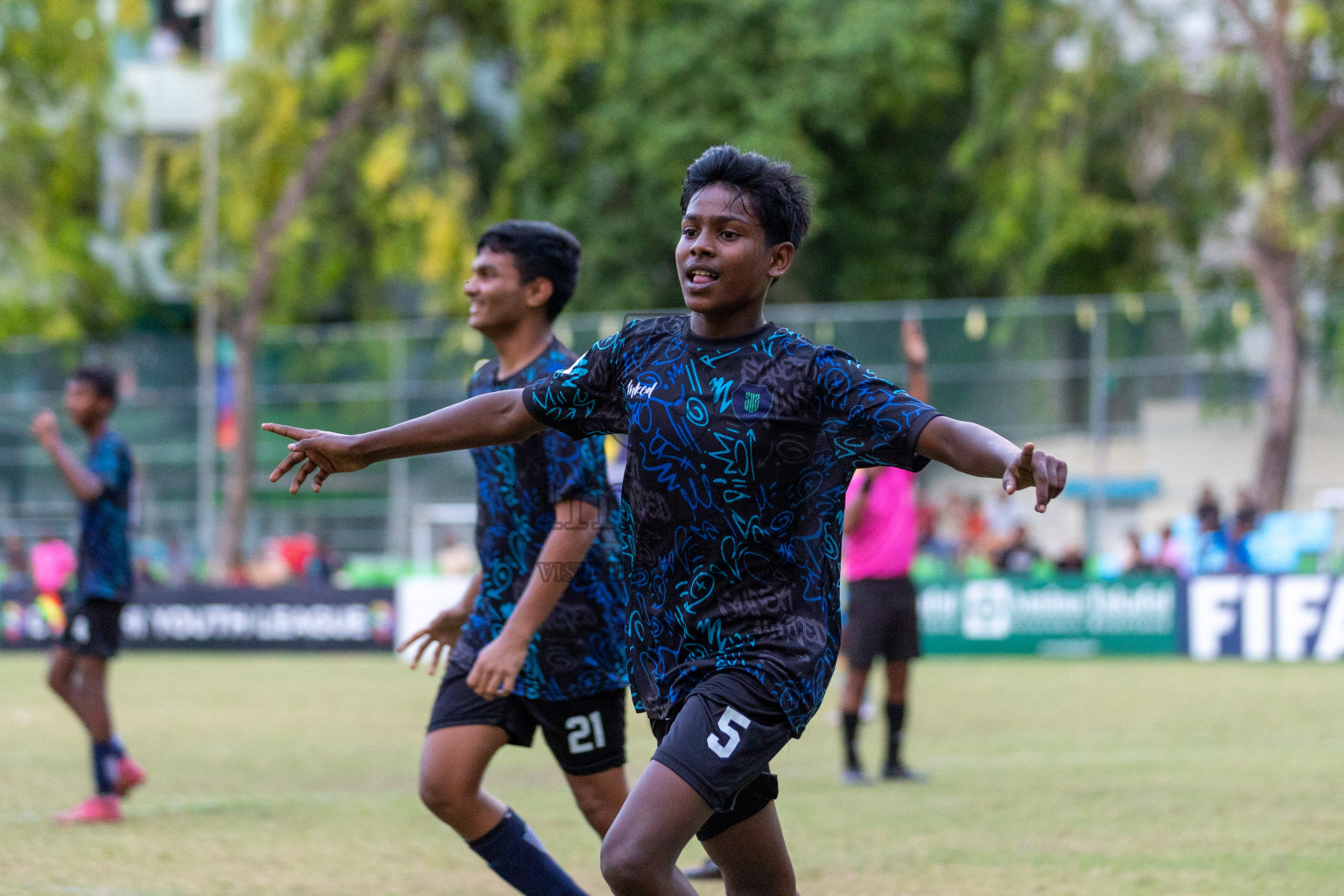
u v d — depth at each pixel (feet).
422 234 217.56
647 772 26.91
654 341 29.01
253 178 201.77
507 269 37.81
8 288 216.13
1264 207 185.26
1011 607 142.92
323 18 200.13
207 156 209.46
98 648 57.67
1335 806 58.95
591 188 242.17
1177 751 76.43
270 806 61.62
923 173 258.16
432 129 228.22
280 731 88.58
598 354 29.45
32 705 102.58
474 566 174.81
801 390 27.50
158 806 61.46
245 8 202.39
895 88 236.02
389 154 204.95
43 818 58.34
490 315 37.96
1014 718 92.68
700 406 27.84
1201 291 216.95
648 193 235.61
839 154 252.83
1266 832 53.67
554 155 242.78
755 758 27.07
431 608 149.18
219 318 209.87
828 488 28.04
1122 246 225.97
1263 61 197.67
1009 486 24.68
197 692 112.47
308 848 52.47
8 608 156.87
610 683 36.52
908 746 81.30
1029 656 142.20
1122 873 46.88
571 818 58.29
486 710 35.65
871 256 254.88
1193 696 103.81
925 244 260.42
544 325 38.40
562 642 35.94
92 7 207.00
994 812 59.11
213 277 203.72
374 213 223.51
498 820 35.65
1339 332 177.47
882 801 62.69
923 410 26.66
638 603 28.99
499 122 256.32
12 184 216.13
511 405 29.60
